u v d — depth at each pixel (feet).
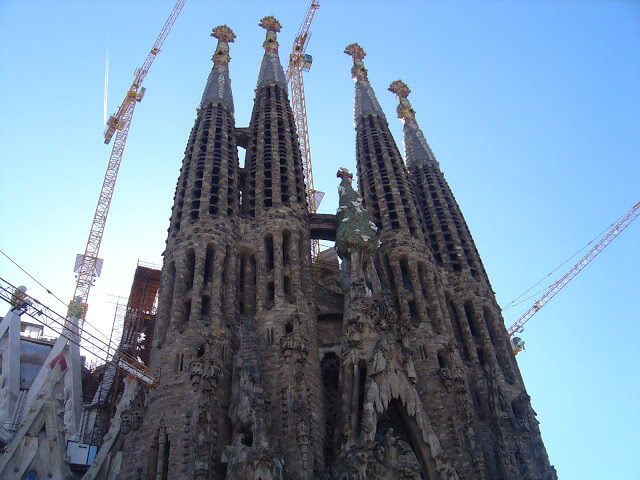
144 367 225.97
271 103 279.49
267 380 179.83
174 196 230.07
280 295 202.08
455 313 225.76
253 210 232.94
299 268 213.66
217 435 161.17
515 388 201.87
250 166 252.21
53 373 215.92
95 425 275.39
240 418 162.40
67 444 245.45
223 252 204.64
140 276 286.05
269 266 217.77
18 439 195.00
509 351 215.10
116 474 201.98
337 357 196.54
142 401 216.95
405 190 256.32
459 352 208.64
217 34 313.53
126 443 166.81
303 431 164.04
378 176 261.24
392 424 173.78
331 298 229.45
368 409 166.81
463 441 180.24
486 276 242.17
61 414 206.69
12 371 286.25
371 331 185.78
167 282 196.13
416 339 204.85
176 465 152.15
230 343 183.01
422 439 167.94
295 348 183.93
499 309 231.30
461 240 250.37
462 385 191.52
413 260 228.02
